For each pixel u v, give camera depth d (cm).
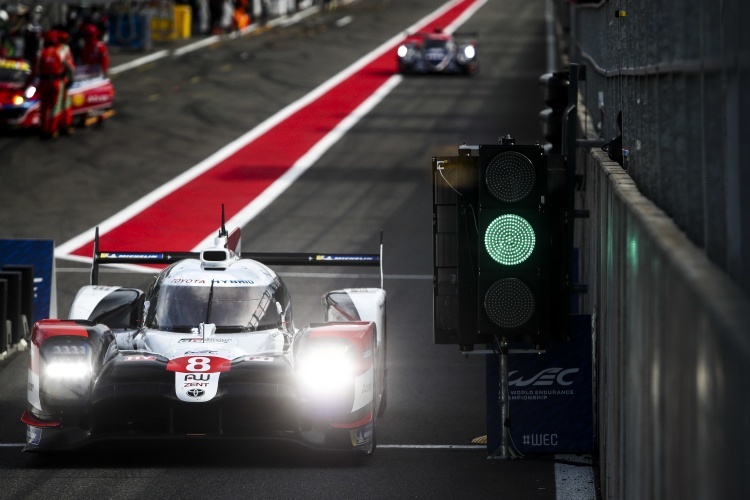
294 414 3112
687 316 1371
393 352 4653
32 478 3017
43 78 10231
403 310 5356
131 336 3475
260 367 3153
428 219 7462
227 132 10919
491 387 3303
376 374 3550
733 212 1485
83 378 3141
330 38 19188
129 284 5841
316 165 9381
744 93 1416
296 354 3275
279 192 8356
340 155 9806
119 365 3142
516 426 3284
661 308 1652
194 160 9606
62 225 7256
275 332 3488
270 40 18938
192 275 3584
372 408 3278
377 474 3095
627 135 3069
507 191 3039
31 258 4797
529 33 19312
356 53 17188
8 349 4538
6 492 2892
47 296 4806
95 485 2959
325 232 7088
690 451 1355
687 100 1859
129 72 14912
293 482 3008
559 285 3106
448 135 10681
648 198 2433
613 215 2598
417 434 3528
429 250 6619
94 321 3656
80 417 3166
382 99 12888
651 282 1784
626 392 2209
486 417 3659
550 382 3284
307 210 7750
